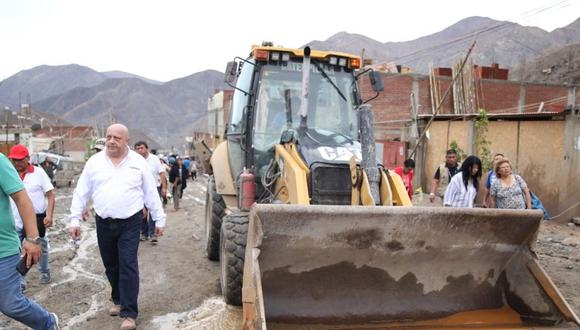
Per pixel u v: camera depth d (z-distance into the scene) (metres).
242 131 6.36
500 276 4.53
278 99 6.21
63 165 23.98
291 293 4.20
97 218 4.98
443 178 10.19
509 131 13.80
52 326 4.07
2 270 3.77
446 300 4.42
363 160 4.92
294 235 3.98
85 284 6.41
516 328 4.05
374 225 4.09
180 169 14.29
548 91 28.58
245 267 3.89
